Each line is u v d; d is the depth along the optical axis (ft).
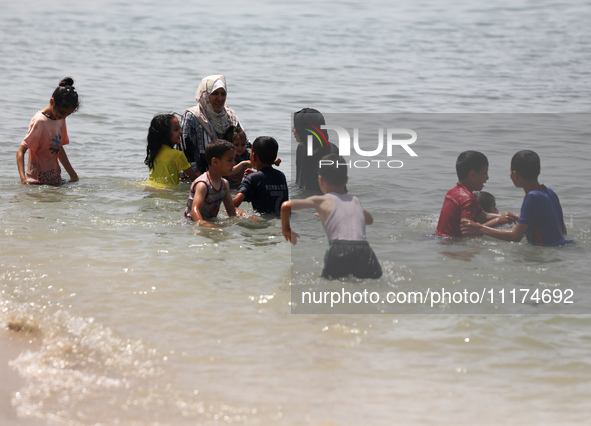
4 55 91.61
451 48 105.60
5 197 33.81
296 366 17.40
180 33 119.14
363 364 17.54
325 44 108.06
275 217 31.63
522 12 150.61
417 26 130.52
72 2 163.12
